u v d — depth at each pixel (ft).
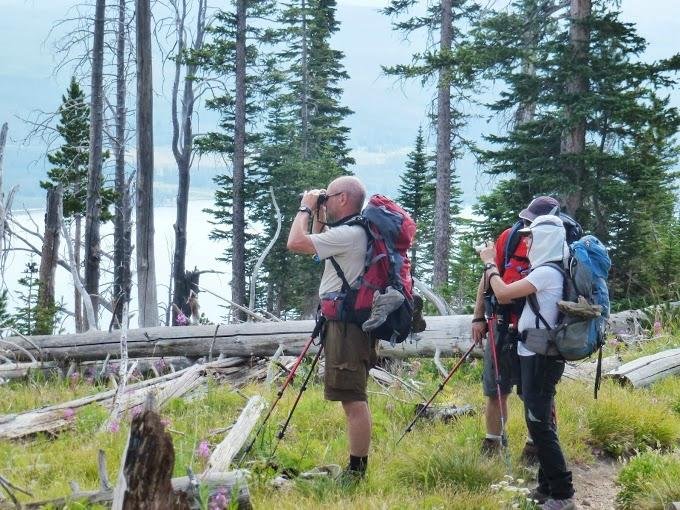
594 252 21.15
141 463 14.71
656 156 75.25
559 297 21.01
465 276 74.84
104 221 120.26
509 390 24.03
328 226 22.26
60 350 39.19
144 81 61.36
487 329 24.40
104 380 38.55
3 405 31.99
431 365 38.47
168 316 72.33
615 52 72.33
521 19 83.92
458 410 29.30
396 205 22.06
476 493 21.43
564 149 74.79
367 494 21.44
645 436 27.32
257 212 157.89
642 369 35.29
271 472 22.29
